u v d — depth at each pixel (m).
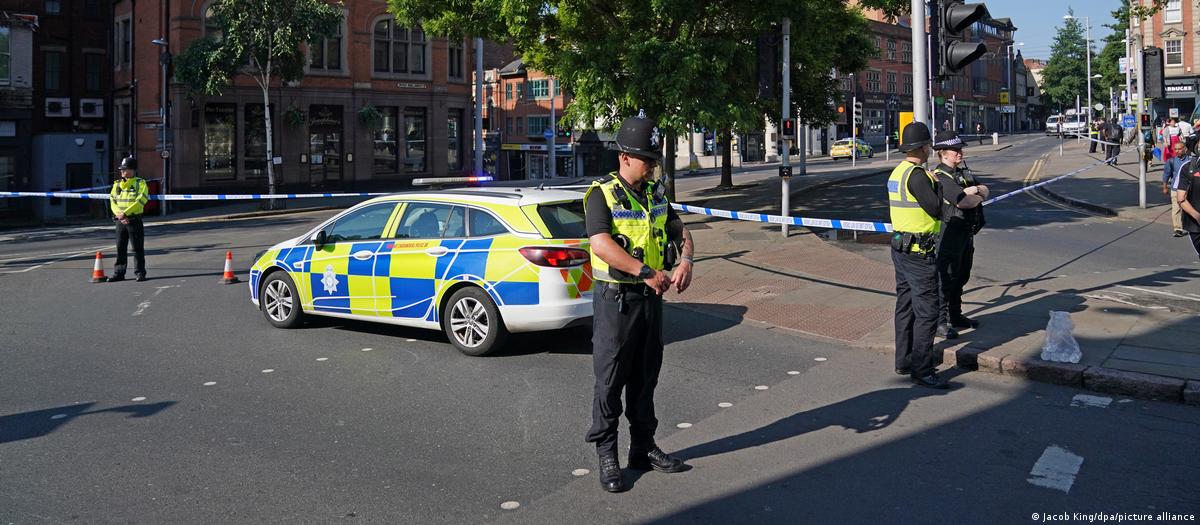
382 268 8.27
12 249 18.77
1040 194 23.98
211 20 30.11
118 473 4.96
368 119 35.12
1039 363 6.69
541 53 18.39
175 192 31.38
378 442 5.48
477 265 7.62
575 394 6.52
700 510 4.40
